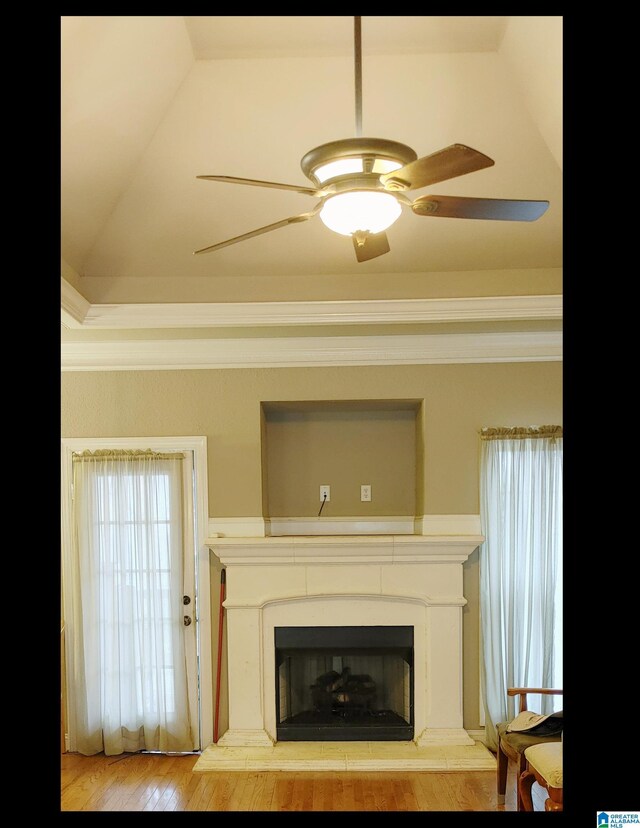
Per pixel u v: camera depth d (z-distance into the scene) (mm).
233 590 4586
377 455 5125
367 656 4656
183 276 4176
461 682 4559
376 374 4707
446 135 3270
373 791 4000
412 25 2725
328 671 4707
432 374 4691
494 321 4152
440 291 4219
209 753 4422
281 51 2863
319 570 4582
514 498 4574
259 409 4719
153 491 4648
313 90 3045
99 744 4602
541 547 4551
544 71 2797
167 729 4594
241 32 2750
